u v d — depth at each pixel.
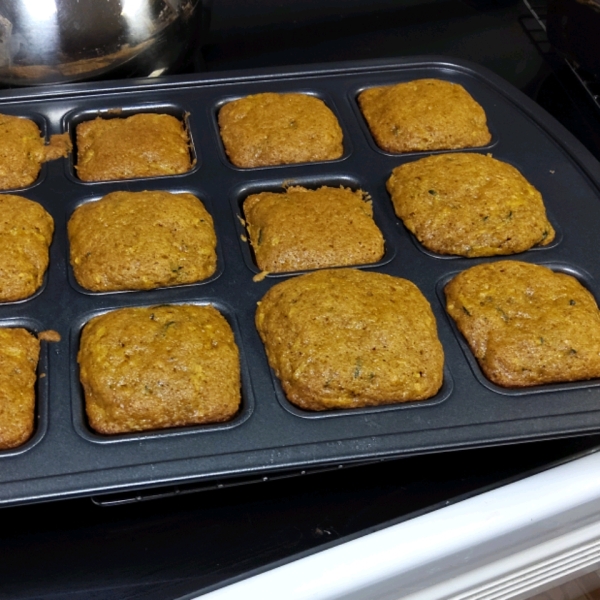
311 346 0.28
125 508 0.25
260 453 0.25
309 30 0.48
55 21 0.35
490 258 0.33
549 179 0.37
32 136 0.36
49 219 0.33
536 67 0.46
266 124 0.38
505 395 0.28
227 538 0.25
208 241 0.33
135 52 0.38
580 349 0.29
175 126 0.38
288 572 0.23
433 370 0.28
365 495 0.26
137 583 0.23
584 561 0.30
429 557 0.24
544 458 0.27
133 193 0.34
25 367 0.28
